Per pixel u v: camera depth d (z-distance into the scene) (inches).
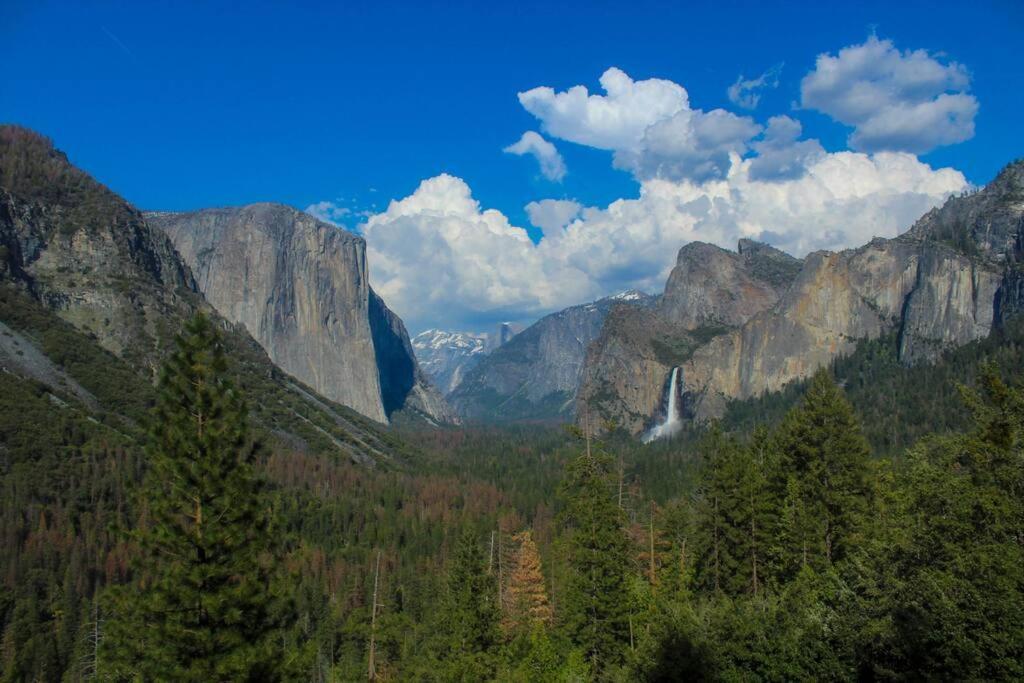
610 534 2053.4
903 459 1801.2
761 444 2456.9
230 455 1154.0
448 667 2145.7
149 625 1053.2
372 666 2851.9
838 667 1228.5
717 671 1439.5
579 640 2021.4
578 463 2212.1
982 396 1389.0
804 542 1785.2
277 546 1191.6
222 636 1065.5
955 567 1069.1
